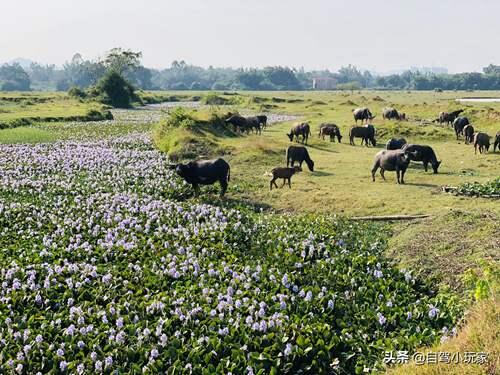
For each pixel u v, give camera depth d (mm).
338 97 100688
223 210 17781
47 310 10906
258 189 21844
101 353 9273
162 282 12188
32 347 9375
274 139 35469
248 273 12539
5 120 45125
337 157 29797
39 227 15867
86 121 52656
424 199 19266
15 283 11586
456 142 34812
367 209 18438
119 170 24000
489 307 9344
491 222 15047
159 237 14977
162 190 20734
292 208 19312
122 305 10883
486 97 108000
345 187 21844
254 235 15531
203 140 29719
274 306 10984
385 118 46344
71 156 27266
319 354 9484
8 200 18938
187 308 10844
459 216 15977
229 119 38500
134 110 73875
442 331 10094
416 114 51938
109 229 15359
